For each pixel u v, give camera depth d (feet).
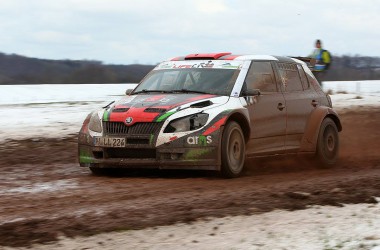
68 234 33.86
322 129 65.62
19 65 376.89
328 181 51.67
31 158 70.08
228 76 59.41
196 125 53.83
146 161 53.98
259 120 58.95
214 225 36.04
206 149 53.57
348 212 39.40
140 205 41.45
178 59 64.23
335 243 32.83
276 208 40.19
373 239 33.65
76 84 364.58
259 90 58.49
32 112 127.65
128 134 54.34
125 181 53.42
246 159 57.72
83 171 60.54
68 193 47.67
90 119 57.31
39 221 36.52
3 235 33.65
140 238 33.50
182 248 32.04
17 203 43.62
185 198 43.91
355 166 66.13
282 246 32.35
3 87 302.45
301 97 64.90
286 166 64.75
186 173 57.98
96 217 37.60
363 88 264.72
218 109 55.06
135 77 378.32
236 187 49.70
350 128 104.06
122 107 56.49
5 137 87.66
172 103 55.67
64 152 75.05
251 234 34.47
